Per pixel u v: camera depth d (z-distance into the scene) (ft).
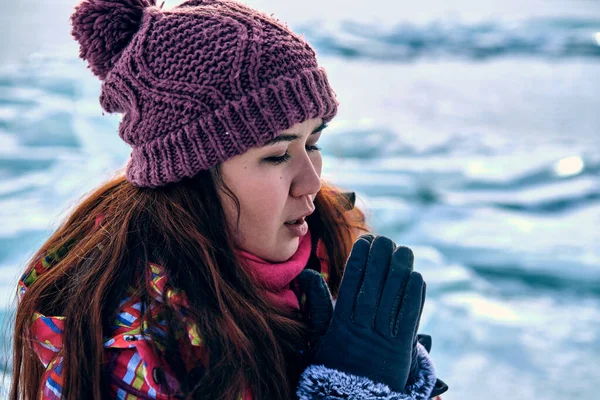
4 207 12.76
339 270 4.91
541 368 9.48
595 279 12.21
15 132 16.93
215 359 3.47
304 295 4.26
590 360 9.73
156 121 3.64
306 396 3.64
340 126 20.86
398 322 3.75
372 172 17.26
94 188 5.01
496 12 70.85
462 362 9.62
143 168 3.77
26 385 3.99
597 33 51.78
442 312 10.89
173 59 3.56
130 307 3.62
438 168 17.70
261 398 3.62
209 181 3.76
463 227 14.49
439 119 26.16
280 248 3.96
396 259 3.82
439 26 55.62
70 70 21.52
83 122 17.49
